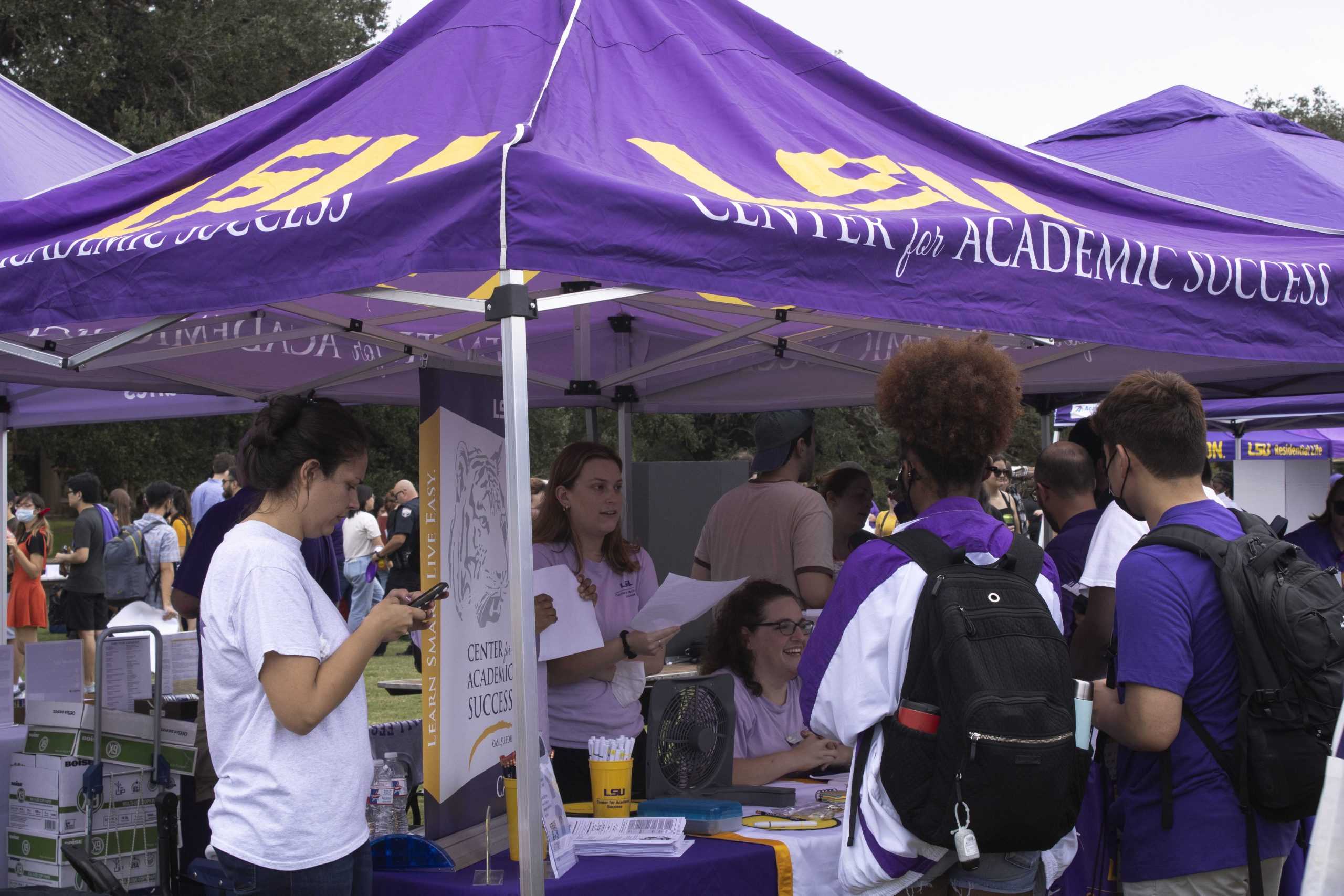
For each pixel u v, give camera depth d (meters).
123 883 3.70
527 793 2.53
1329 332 3.39
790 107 3.46
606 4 3.50
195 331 4.79
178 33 22.62
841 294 2.65
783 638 3.73
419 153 2.85
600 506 3.68
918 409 2.56
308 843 2.39
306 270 2.47
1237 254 3.31
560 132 2.83
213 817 2.46
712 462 7.21
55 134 4.80
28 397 6.33
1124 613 2.58
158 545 10.34
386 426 25.78
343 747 2.48
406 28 3.55
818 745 3.65
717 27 3.67
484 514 3.23
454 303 2.55
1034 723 2.27
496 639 3.26
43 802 3.68
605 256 2.39
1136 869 2.65
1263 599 2.47
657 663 3.99
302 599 2.44
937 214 2.90
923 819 2.33
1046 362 5.33
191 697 4.44
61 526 30.91
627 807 3.20
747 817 3.24
